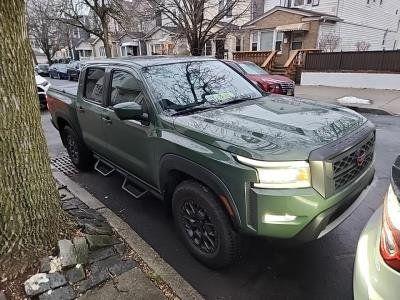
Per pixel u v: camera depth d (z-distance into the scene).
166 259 3.04
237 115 3.00
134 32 26.47
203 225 2.82
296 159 2.29
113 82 3.87
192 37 12.41
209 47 22.83
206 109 3.24
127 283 2.57
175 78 3.50
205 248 2.86
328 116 2.97
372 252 1.73
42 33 38.28
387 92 12.48
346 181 2.57
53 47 42.22
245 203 2.36
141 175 3.58
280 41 21.08
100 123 4.07
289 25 19.97
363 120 3.05
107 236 3.05
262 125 2.72
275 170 2.27
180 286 2.61
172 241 3.33
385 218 1.65
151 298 2.45
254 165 2.29
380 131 7.48
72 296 2.42
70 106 4.78
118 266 2.73
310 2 21.00
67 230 2.91
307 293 2.61
